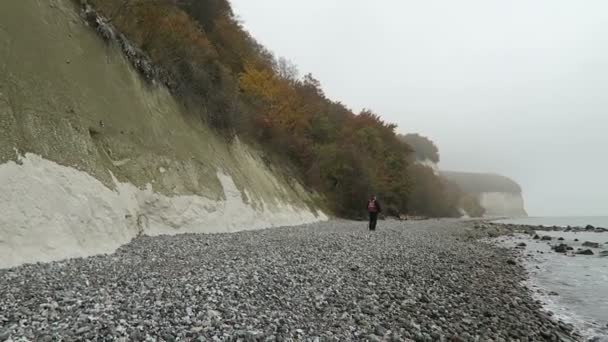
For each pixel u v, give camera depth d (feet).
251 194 97.60
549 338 31.22
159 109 75.87
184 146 76.95
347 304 32.32
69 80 52.70
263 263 43.32
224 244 56.13
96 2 67.31
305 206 141.59
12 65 43.62
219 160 89.76
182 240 55.93
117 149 57.36
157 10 81.20
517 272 61.52
